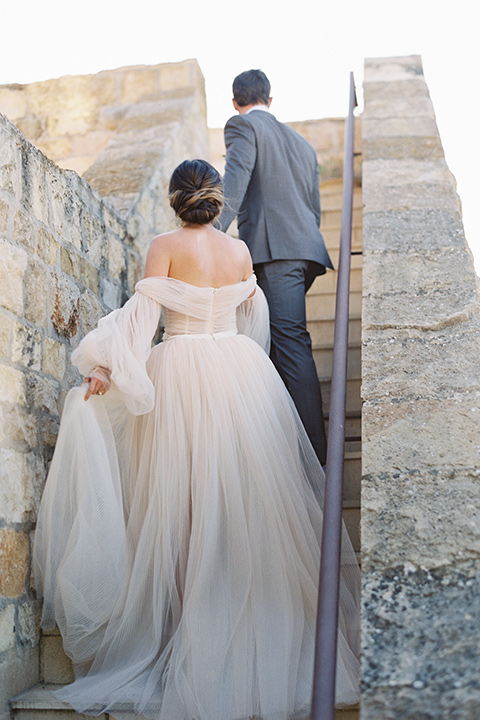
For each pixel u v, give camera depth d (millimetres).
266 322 2625
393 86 4449
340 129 5125
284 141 3072
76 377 2568
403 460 1652
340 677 1854
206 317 2223
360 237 4570
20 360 2119
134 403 2059
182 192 2254
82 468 2021
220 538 2033
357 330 3883
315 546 2133
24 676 2012
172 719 1818
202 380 2146
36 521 2129
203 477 2057
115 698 1878
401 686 1160
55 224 2488
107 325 2084
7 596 1939
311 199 3160
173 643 1941
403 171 3336
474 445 1665
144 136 4398
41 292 2311
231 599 1973
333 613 1409
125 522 2129
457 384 1881
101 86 4945
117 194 3645
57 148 4910
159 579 2016
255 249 3004
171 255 2211
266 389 2238
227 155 2982
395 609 1312
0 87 5016
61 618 2000
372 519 1511
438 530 1462
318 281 4309
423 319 2166
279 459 2148
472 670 1160
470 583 1339
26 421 2125
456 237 2686
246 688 1853
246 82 3156
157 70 4973
